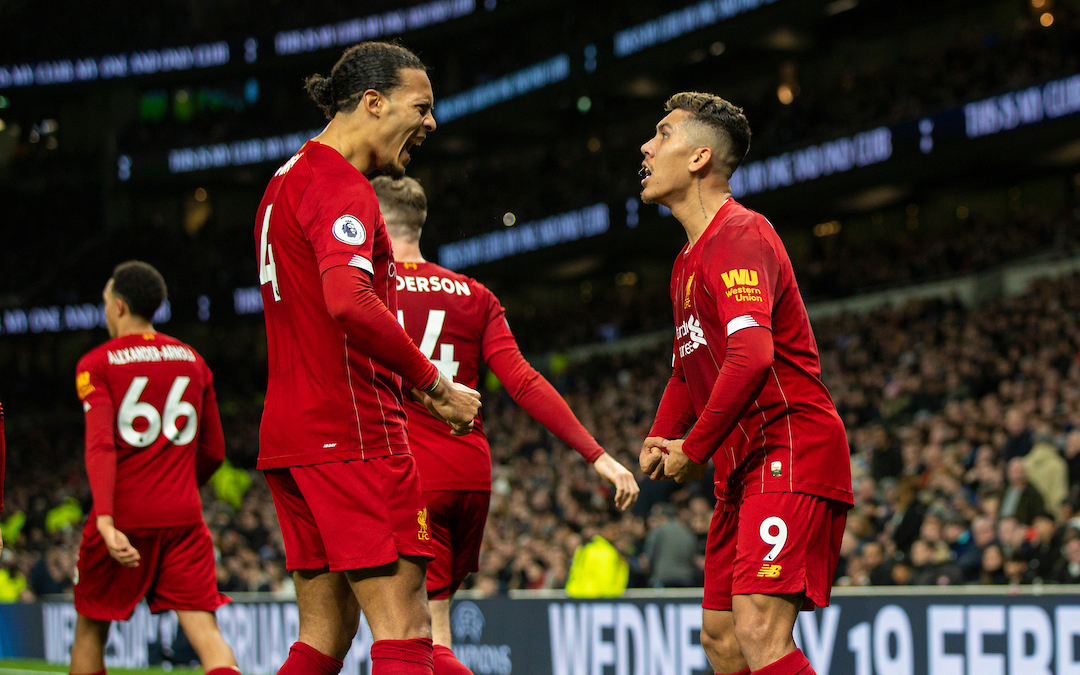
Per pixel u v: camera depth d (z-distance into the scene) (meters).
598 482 12.17
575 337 22.73
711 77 24.06
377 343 2.04
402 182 3.27
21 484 22.84
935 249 16.70
